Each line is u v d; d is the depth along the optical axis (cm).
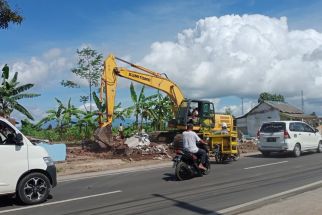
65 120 3638
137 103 3762
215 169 1767
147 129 3775
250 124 6009
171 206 1027
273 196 1086
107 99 2533
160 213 956
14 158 1075
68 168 1953
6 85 3169
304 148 2383
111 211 995
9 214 988
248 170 1708
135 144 2509
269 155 2419
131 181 1485
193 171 1507
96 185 1418
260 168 1770
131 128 3603
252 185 1309
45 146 2159
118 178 1583
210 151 2031
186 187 1312
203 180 1455
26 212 1004
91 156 2358
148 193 1223
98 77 4088
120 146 2466
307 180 1373
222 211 941
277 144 2308
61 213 985
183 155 1492
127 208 1022
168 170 1805
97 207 1044
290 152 2338
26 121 3603
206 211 957
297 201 980
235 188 1261
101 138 2492
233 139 2070
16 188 1076
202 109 2680
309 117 6006
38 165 1106
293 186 1257
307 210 885
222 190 1233
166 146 2614
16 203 1108
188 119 2655
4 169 1059
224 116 2819
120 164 2095
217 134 2131
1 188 1052
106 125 2514
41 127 3700
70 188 1366
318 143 2522
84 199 1155
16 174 1073
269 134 2342
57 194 1249
